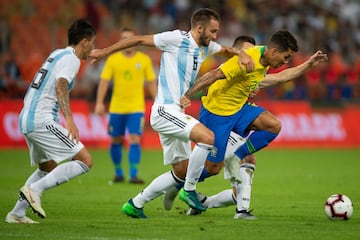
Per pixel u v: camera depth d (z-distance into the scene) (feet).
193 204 79.66
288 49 78.43
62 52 74.79
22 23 242.37
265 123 80.74
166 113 78.69
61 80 72.90
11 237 66.69
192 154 77.77
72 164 74.59
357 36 273.13
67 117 71.97
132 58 130.31
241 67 77.56
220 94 82.17
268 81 86.84
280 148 217.97
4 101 203.51
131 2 258.98
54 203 96.99
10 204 95.35
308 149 216.13
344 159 184.03
